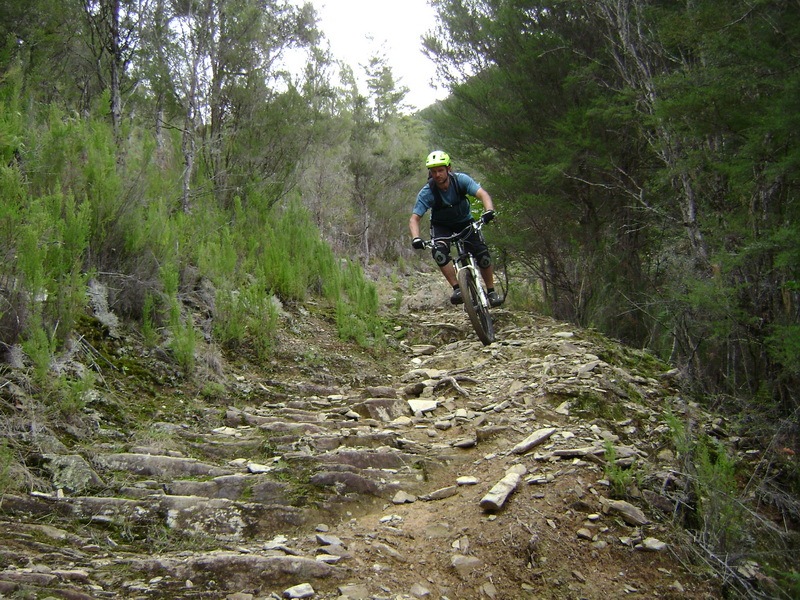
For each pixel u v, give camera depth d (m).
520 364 6.54
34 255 4.21
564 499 3.89
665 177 6.56
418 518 3.83
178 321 5.42
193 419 4.81
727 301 5.48
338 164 16.73
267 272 8.12
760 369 6.05
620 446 4.65
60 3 7.51
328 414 5.38
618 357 6.89
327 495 3.89
